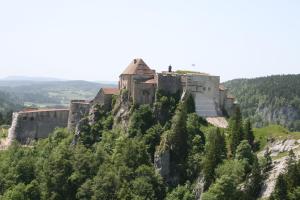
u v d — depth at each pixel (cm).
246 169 16900
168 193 18188
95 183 18625
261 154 18238
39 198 19588
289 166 15338
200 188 17438
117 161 19525
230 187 15750
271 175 16325
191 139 19900
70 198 19312
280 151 18012
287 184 14962
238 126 19138
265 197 15662
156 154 19275
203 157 18638
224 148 18538
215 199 15525
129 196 17738
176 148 19450
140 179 18212
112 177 18612
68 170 19950
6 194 19438
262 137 19400
